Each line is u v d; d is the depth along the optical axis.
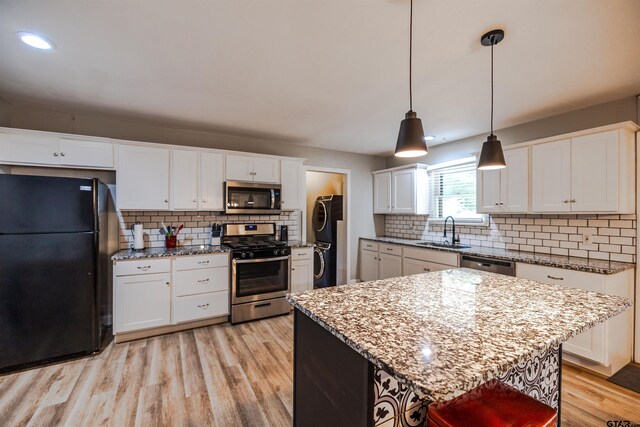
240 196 3.58
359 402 1.00
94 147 2.87
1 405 1.88
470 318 1.16
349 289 1.60
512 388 1.19
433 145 4.38
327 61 2.01
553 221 3.00
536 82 2.29
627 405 1.93
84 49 1.85
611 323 2.23
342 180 5.01
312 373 1.30
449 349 0.89
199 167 3.40
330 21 1.58
